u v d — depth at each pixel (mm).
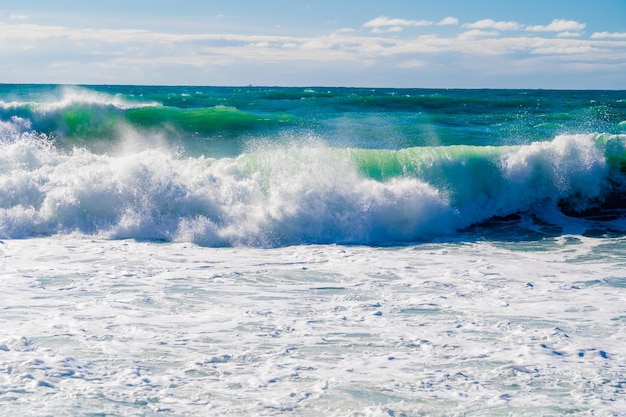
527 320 7859
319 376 6121
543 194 15203
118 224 12508
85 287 8914
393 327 7559
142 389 5762
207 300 8523
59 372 6035
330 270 10297
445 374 6195
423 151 15023
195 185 13352
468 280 9773
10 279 9211
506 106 37031
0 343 6691
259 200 13367
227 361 6441
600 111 36312
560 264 10922
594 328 7582
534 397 5723
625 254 11758
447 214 13703
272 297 8742
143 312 7918
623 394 5793
